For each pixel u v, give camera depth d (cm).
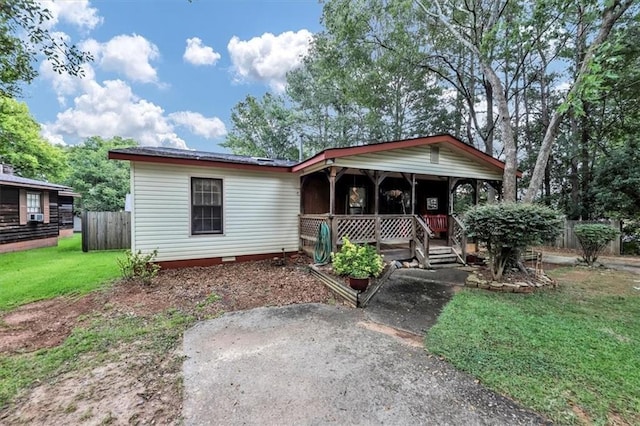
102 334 342
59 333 348
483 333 343
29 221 1082
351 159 718
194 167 712
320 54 1513
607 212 1159
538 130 1510
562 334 337
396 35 1283
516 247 538
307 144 2408
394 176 912
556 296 493
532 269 644
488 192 1416
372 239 738
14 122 1625
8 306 439
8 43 536
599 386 238
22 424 201
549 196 1434
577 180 1313
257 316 405
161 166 675
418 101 1792
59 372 266
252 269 692
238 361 284
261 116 2455
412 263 745
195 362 282
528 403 219
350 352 302
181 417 207
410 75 1550
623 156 1073
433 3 1151
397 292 514
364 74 1484
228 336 341
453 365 274
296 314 413
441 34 1360
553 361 277
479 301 462
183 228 702
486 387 240
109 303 447
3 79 593
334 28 1208
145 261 591
